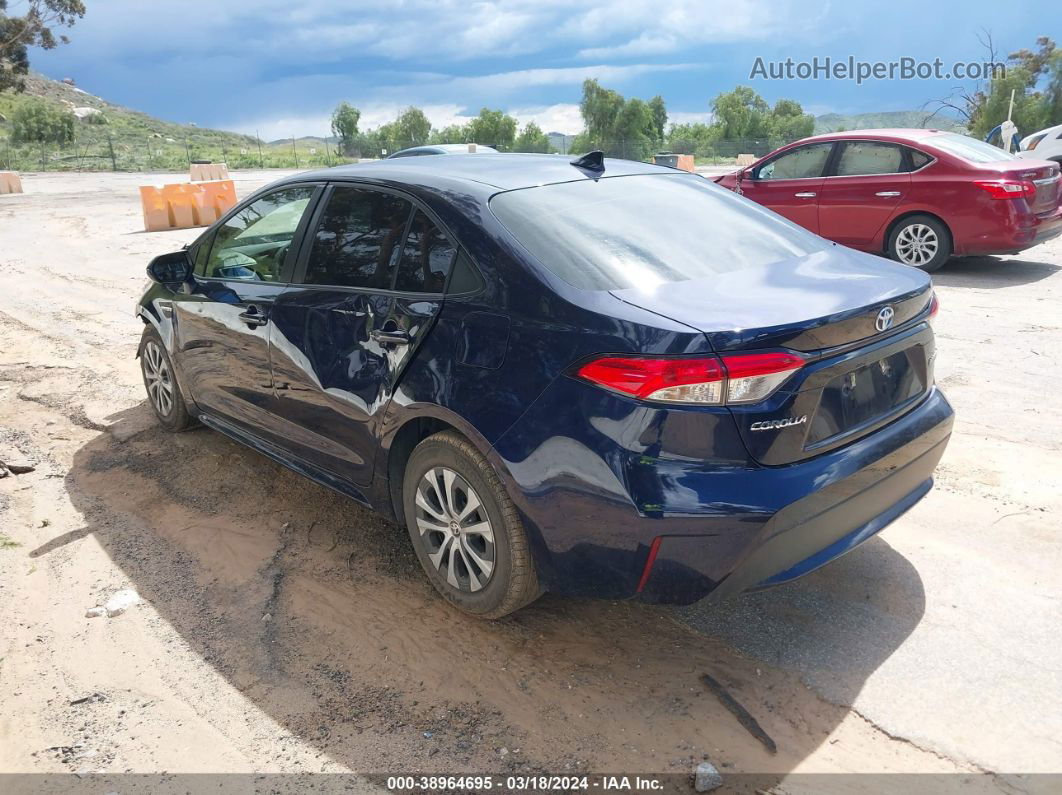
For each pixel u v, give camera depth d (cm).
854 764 242
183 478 446
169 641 309
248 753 253
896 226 941
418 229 315
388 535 385
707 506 240
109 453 481
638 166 380
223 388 423
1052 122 4106
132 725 265
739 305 256
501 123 7744
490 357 276
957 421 488
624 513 246
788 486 246
